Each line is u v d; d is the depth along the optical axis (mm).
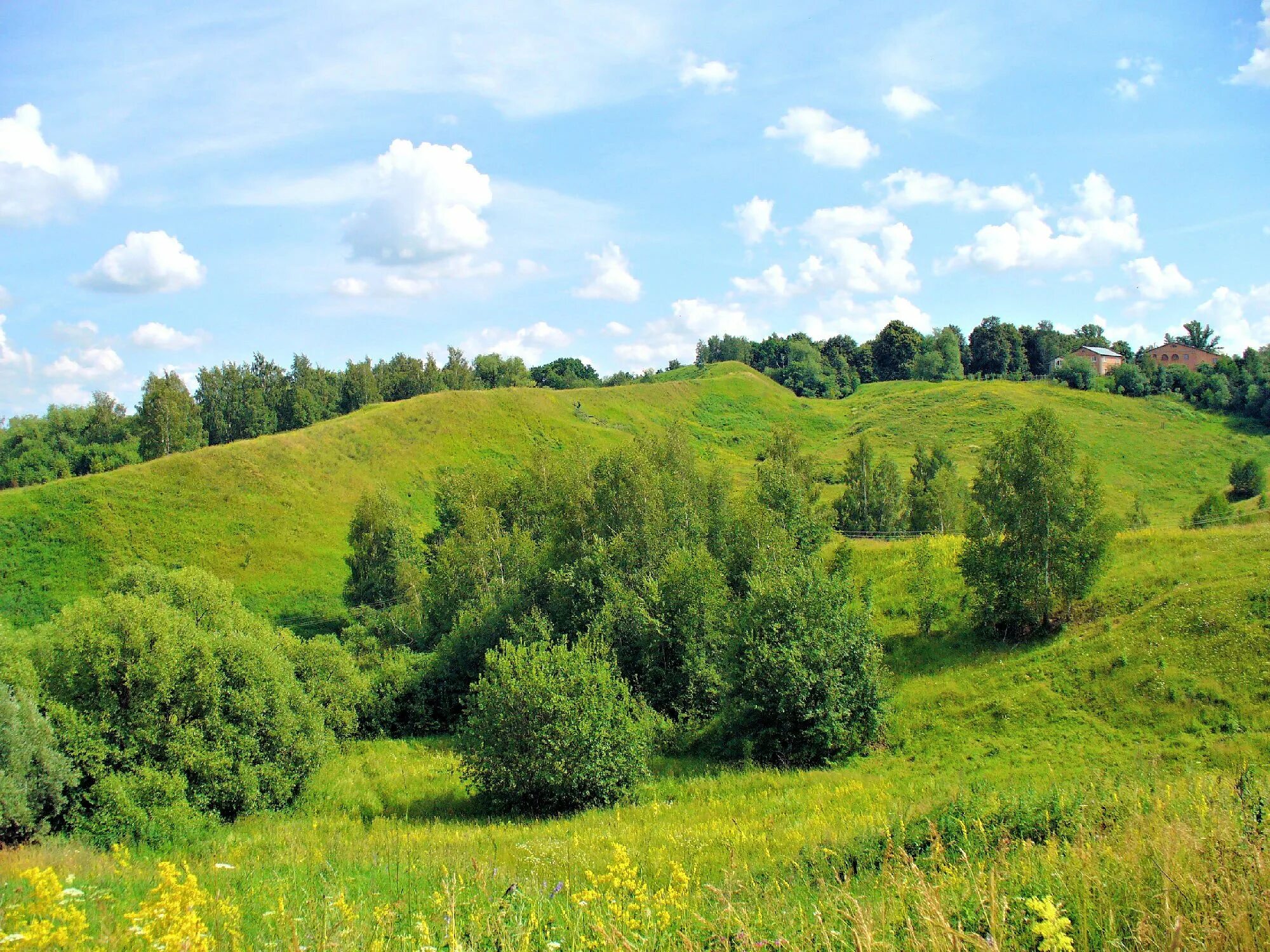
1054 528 33156
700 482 56406
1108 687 28156
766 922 7051
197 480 70562
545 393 118562
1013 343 165375
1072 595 33000
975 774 23844
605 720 24328
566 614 39500
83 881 10289
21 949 5602
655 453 55125
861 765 27000
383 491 63562
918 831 11031
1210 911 5328
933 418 120438
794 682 27188
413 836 18422
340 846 16234
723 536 50375
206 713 23984
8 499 63188
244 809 23859
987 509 35469
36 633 29016
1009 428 35688
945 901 6816
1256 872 5625
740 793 23406
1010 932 5746
